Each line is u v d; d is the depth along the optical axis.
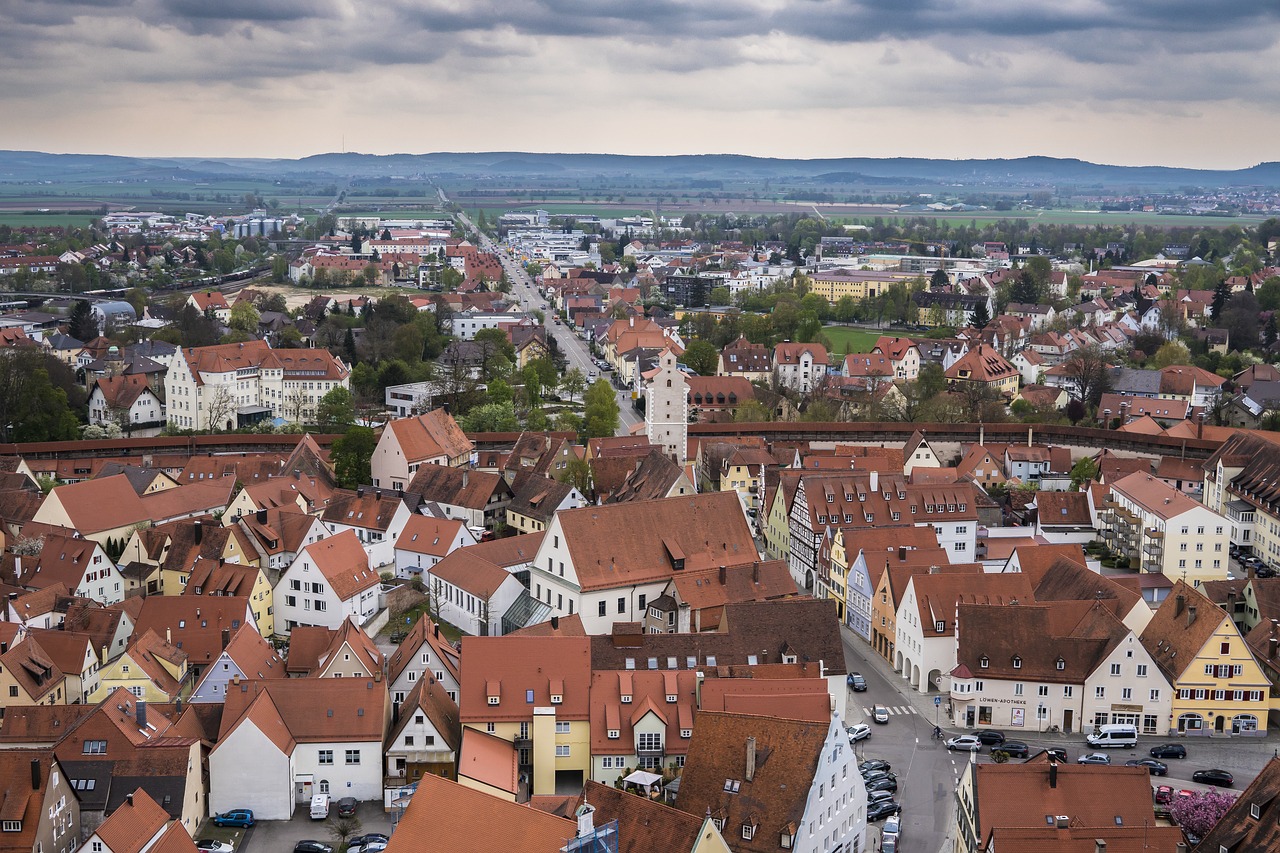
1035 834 113.69
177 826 117.62
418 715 146.38
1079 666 164.12
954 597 177.50
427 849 108.31
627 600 187.00
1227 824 112.62
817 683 143.25
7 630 173.75
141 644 167.50
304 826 140.25
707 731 126.94
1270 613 185.50
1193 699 163.38
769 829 119.69
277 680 149.38
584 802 117.00
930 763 153.50
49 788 127.19
